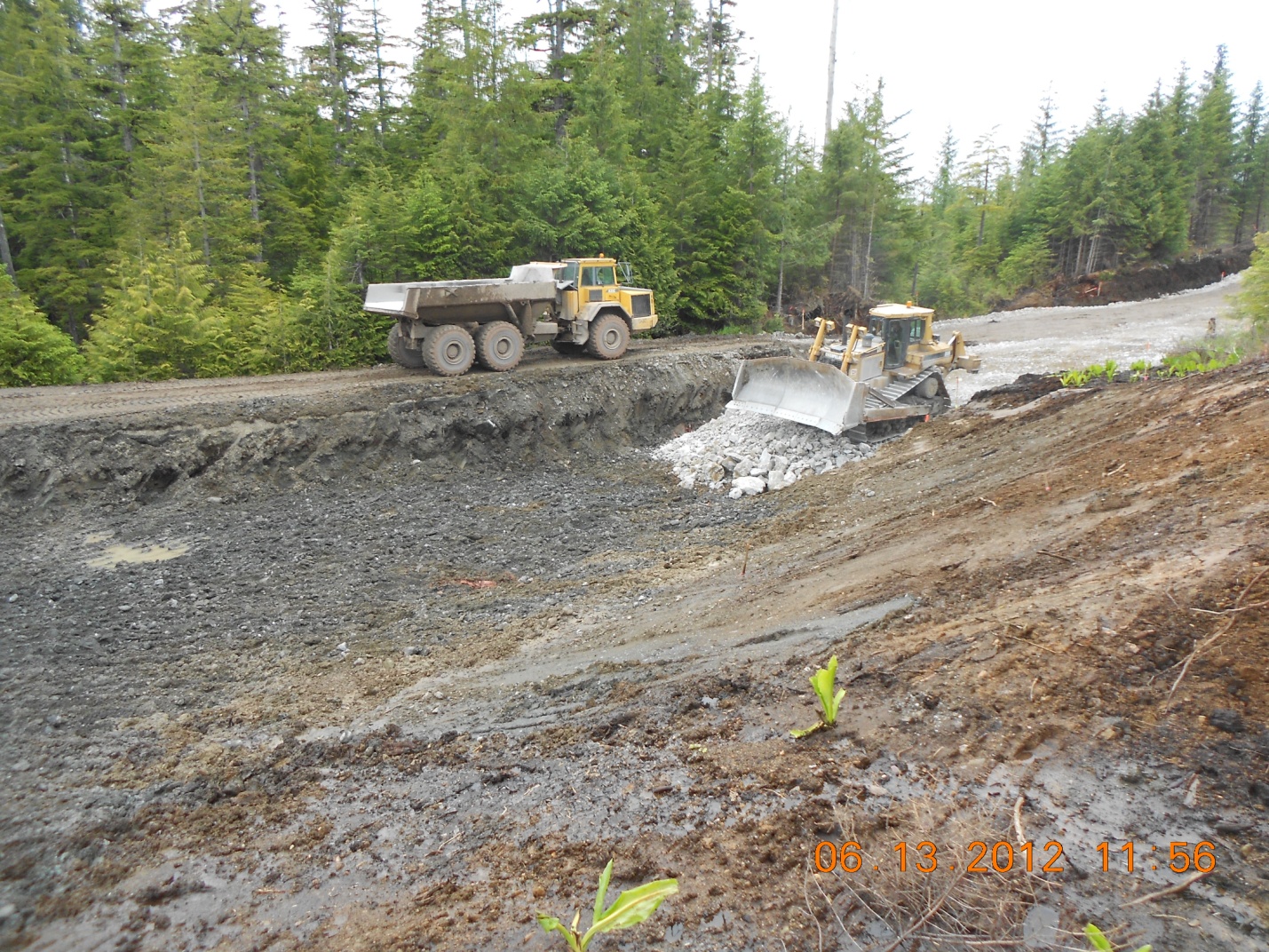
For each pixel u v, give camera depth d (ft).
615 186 69.31
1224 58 158.20
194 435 34.94
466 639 21.63
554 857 10.03
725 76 87.86
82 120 81.46
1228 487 16.12
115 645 21.24
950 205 166.50
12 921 9.59
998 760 10.34
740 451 40.93
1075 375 37.19
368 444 38.45
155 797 12.94
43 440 32.42
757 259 79.66
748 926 8.38
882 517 26.63
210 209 78.38
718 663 16.20
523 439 42.70
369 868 10.39
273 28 91.40
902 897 8.45
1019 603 14.42
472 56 64.34
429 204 59.88
